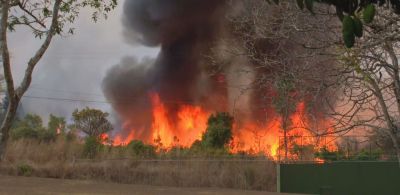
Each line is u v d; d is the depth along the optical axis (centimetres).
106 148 2483
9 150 2378
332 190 1714
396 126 546
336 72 514
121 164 2097
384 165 1722
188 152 2339
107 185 1802
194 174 1916
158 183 1908
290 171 1734
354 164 1736
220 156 2116
